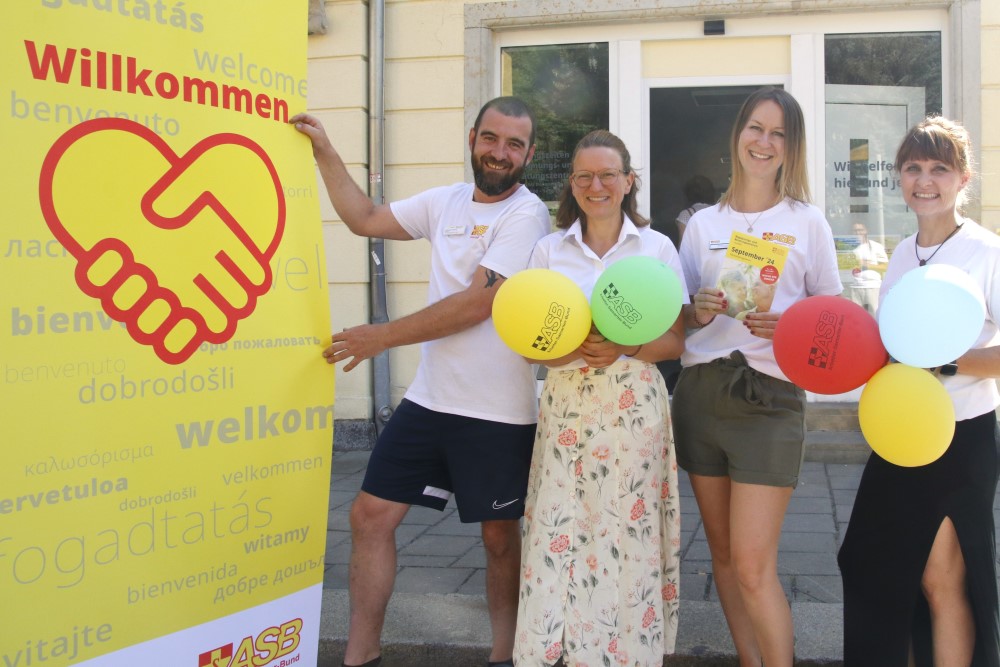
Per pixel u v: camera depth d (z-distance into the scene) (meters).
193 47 2.26
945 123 2.65
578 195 2.87
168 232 2.21
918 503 2.61
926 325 2.35
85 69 2.05
